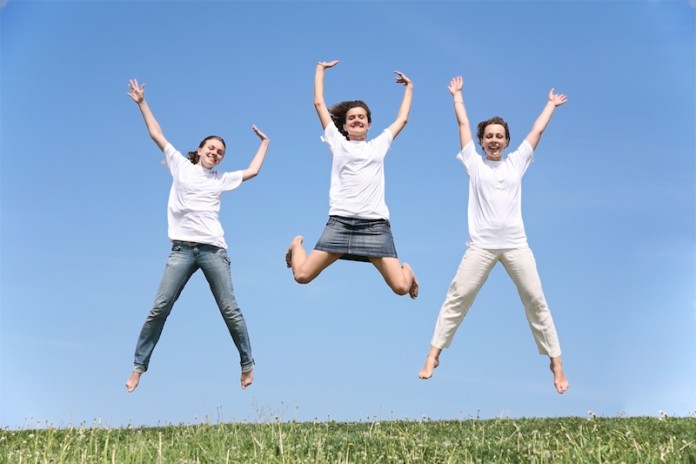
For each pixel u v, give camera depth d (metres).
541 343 6.00
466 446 4.77
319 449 4.52
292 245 5.68
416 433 5.60
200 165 6.48
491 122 6.19
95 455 4.56
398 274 5.32
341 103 5.89
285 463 4.36
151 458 4.52
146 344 6.30
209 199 6.29
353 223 5.30
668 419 5.70
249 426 6.07
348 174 5.40
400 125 5.81
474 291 5.91
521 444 4.85
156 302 6.17
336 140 5.57
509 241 5.83
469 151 6.07
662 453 4.15
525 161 6.02
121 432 5.75
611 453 4.33
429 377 5.93
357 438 5.18
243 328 6.39
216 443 5.02
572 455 4.39
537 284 5.86
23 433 5.64
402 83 6.05
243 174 6.57
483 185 5.91
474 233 5.91
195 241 6.19
